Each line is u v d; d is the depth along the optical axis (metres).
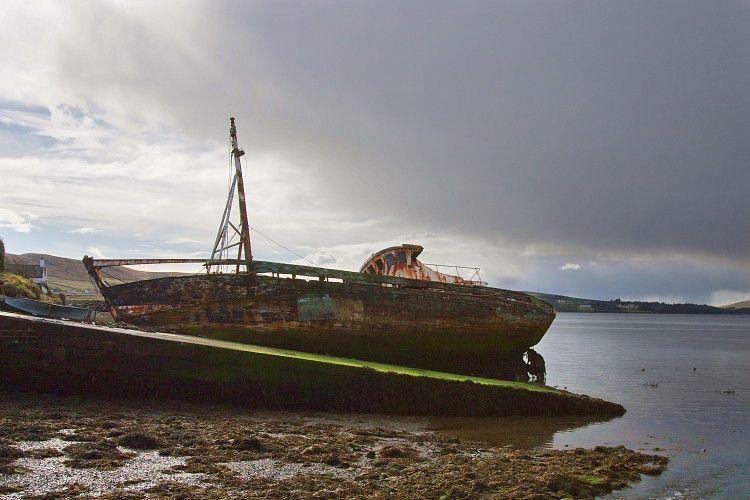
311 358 17.56
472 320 25.28
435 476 10.85
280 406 16.66
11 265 48.16
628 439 16.27
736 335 106.50
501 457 12.96
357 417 16.61
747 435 17.14
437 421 17.22
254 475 10.26
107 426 12.68
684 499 11.27
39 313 19.78
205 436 12.47
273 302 22.58
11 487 8.84
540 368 28.19
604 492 11.28
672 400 24.02
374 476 10.67
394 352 24.08
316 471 10.78
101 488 9.09
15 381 15.72
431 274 29.53
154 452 11.13
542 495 10.18
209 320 22.38
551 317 28.73
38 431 11.77
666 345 71.06
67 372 15.70
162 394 16.05
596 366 41.09
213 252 27.52
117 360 15.84
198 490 9.27
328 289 23.16
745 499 11.37
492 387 18.70
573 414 19.64
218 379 16.33
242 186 27.83
